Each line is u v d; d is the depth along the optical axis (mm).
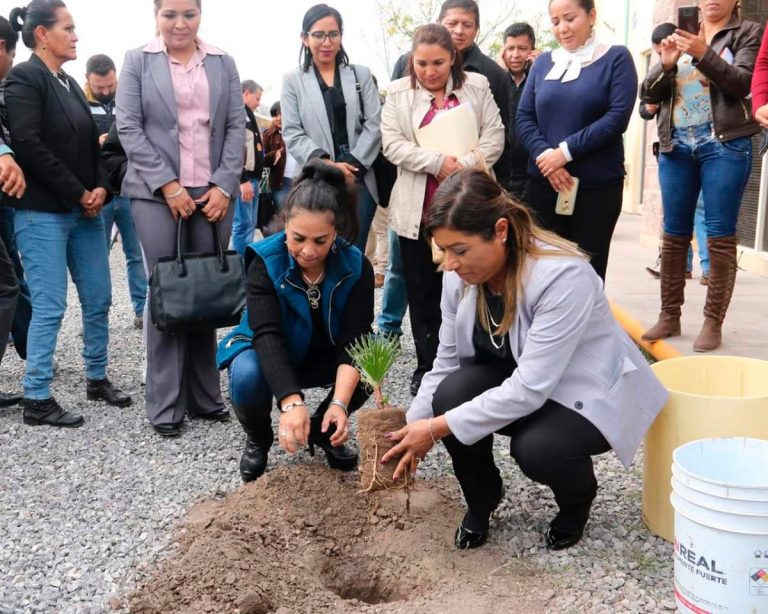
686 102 4566
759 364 3082
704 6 4707
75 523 3234
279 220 3381
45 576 2850
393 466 2863
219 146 4129
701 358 3178
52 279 4230
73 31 4254
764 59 4059
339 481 3385
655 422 2895
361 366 2945
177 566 2826
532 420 2758
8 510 3357
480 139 4434
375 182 4734
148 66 3996
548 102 4477
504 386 2643
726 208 4512
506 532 3043
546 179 4547
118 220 6199
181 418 4168
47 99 4129
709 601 2352
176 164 4027
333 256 3305
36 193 4121
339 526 3094
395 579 2834
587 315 2619
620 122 4309
